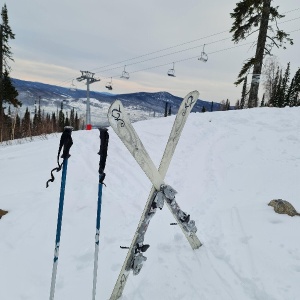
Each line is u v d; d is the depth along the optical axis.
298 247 2.58
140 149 2.12
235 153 5.68
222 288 2.27
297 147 5.55
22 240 3.00
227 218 3.32
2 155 7.12
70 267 2.66
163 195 2.26
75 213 3.67
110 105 1.92
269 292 2.12
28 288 2.36
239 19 12.55
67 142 1.77
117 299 2.21
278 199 3.40
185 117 2.40
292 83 38.34
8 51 23.30
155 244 3.03
